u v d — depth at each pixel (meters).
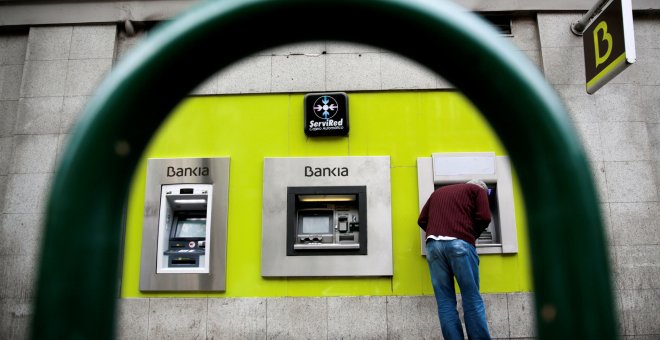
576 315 0.50
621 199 5.11
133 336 4.89
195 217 5.36
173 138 5.34
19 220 5.22
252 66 5.47
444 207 4.08
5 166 5.61
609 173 5.17
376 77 5.40
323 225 5.21
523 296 4.85
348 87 5.39
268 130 5.34
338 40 0.59
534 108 0.54
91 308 0.52
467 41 0.55
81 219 0.53
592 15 5.20
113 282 0.55
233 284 5.00
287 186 5.15
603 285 0.50
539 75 0.56
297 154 5.29
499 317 4.82
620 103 5.32
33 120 5.46
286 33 0.58
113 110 0.55
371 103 5.37
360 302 4.89
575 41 5.45
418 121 5.31
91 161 0.54
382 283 4.95
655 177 5.37
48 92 5.52
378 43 0.59
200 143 5.33
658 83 5.55
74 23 5.64
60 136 5.41
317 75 5.43
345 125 5.23
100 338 0.53
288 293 4.97
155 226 5.12
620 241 5.02
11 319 5.00
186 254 5.11
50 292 0.52
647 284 4.92
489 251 4.94
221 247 5.05
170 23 0.58
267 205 5.12
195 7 0.58
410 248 5.01
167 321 4.91
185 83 0.58
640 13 5.63
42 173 5.33
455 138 5.27
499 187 5.09
